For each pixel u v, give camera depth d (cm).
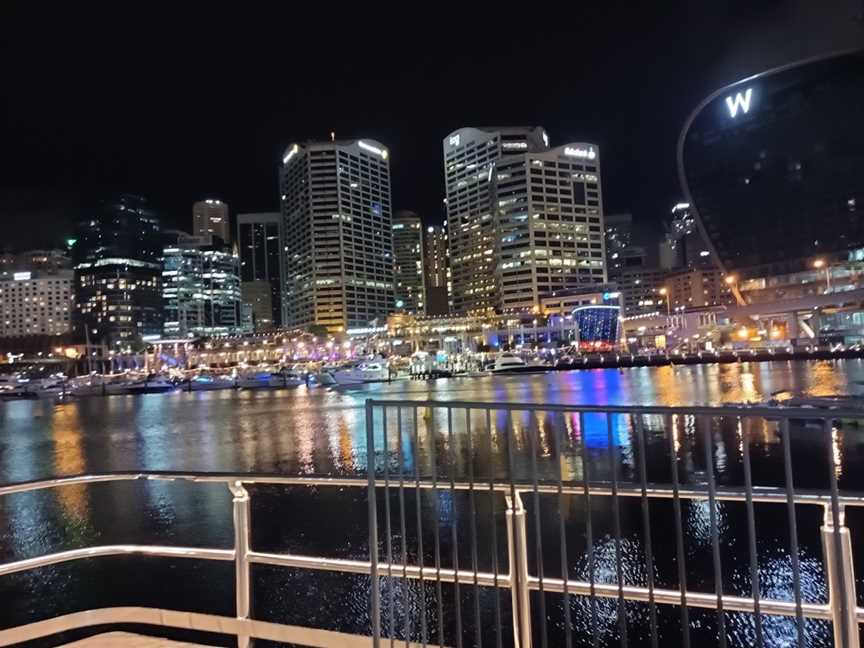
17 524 1839
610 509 1577
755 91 13962
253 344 19400
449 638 792
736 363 11950
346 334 19988
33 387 13450
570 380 9919
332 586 1077
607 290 17888
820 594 991
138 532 1728
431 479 396
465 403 389
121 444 4462
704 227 15338
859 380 6312
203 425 5578
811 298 12194
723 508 1577
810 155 13625
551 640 820
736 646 765
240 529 467
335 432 4525
